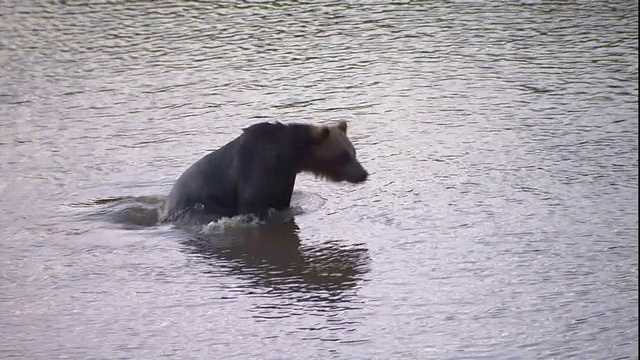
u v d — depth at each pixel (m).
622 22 28.95
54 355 12.21
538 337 12.38
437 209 16.97
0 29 29.77
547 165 18.75
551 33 28.12
